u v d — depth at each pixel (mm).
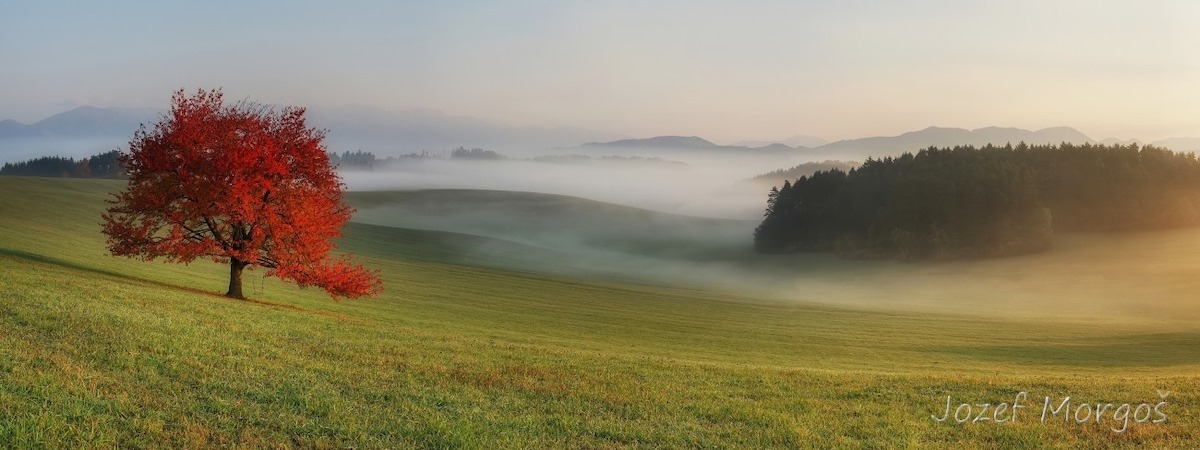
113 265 56656
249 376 16656
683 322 71688
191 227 41062
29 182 113312
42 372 14539
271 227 39719
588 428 14789
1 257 41406
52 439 11062
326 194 42250
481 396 17109
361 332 28844
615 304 84875
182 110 39438
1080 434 16344
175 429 12281
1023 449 15023
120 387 14383
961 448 14852
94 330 19344
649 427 15273
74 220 86750
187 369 16516
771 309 91375
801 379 23578
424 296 73250
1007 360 51438
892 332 70500
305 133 41500
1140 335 70625
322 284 41312
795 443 14742
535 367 22438
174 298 32219
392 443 12672
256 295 56000
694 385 21219
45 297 24891
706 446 14180
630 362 26516
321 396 15398
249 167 39312
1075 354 55844
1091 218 157250
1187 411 18766
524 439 13578
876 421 17016
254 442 12000
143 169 39250
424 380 18438
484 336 44406
